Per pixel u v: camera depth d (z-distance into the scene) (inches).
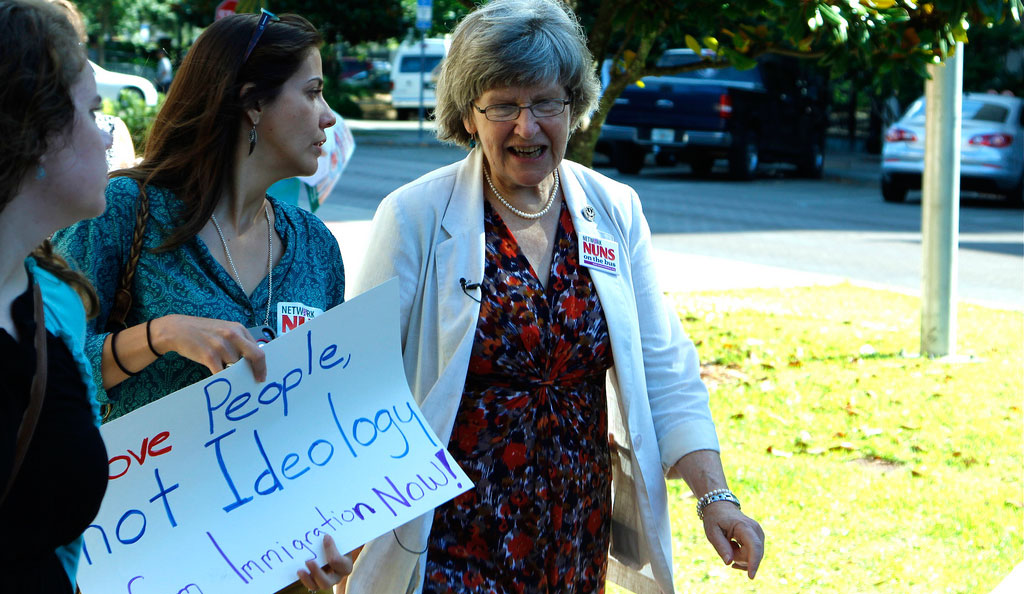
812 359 273.6
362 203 550.9
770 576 152.8
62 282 62.4
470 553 89.7
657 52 435.5
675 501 181.8
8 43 51.0
